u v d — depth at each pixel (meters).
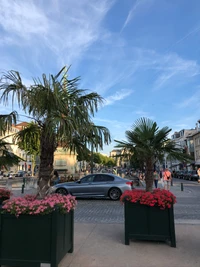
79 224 6.91
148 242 5.10
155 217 4.91
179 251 4.59
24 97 4.64
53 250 3.64
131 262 4.07
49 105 4.79
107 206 10.84
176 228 6.30
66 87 5.12
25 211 3.70
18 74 4.68
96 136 4.94
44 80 4.79
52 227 3.69
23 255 3.71
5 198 6.86
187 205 11.05
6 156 6.46
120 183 12.98
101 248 4.76
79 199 13.33
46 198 4.19
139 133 5.88
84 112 4.77
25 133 5.71
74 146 5.23
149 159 5.90
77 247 4.82
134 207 5.00
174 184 28.00
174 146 5.84
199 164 54.66
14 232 3.77
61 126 4.38
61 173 22.67
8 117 4.88
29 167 66.12
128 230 4.96
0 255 3.75
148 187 5.77
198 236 5.57
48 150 4.86
